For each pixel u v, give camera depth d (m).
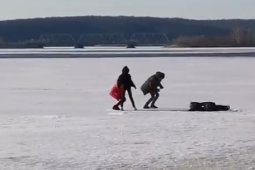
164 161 26.80
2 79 90.06
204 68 111.94
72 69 113.12
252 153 28.44
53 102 56.16
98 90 69.69
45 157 28.03
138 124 39.16
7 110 49.44
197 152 28.84
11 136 34.50
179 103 54.44
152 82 50.16
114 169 25.23
